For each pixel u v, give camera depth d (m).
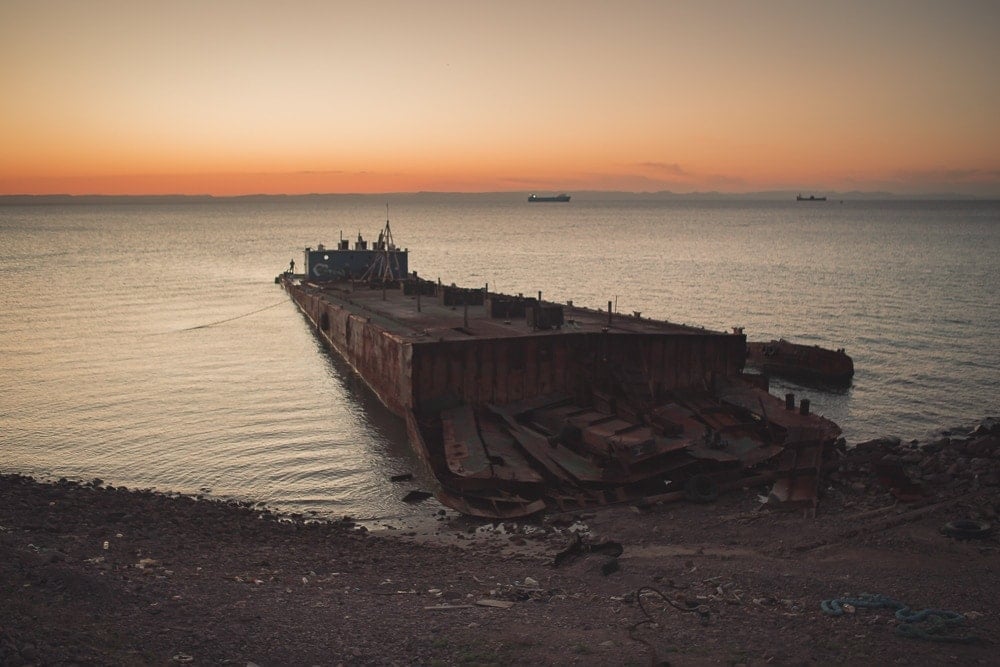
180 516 25.47
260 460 34.59
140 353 58.84
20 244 185.75
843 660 14.31
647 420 32.47
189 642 14.01
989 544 21.58
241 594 17.25
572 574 20.56
